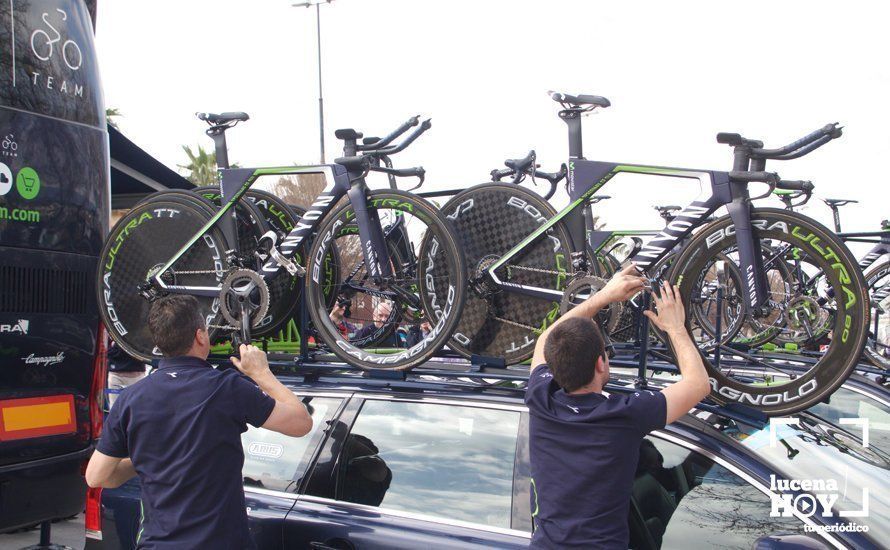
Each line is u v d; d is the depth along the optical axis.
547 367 2.82
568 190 3.97
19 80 4.47
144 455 2.82
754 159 3.63
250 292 4.14
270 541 3.35
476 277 4.06
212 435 2.79
